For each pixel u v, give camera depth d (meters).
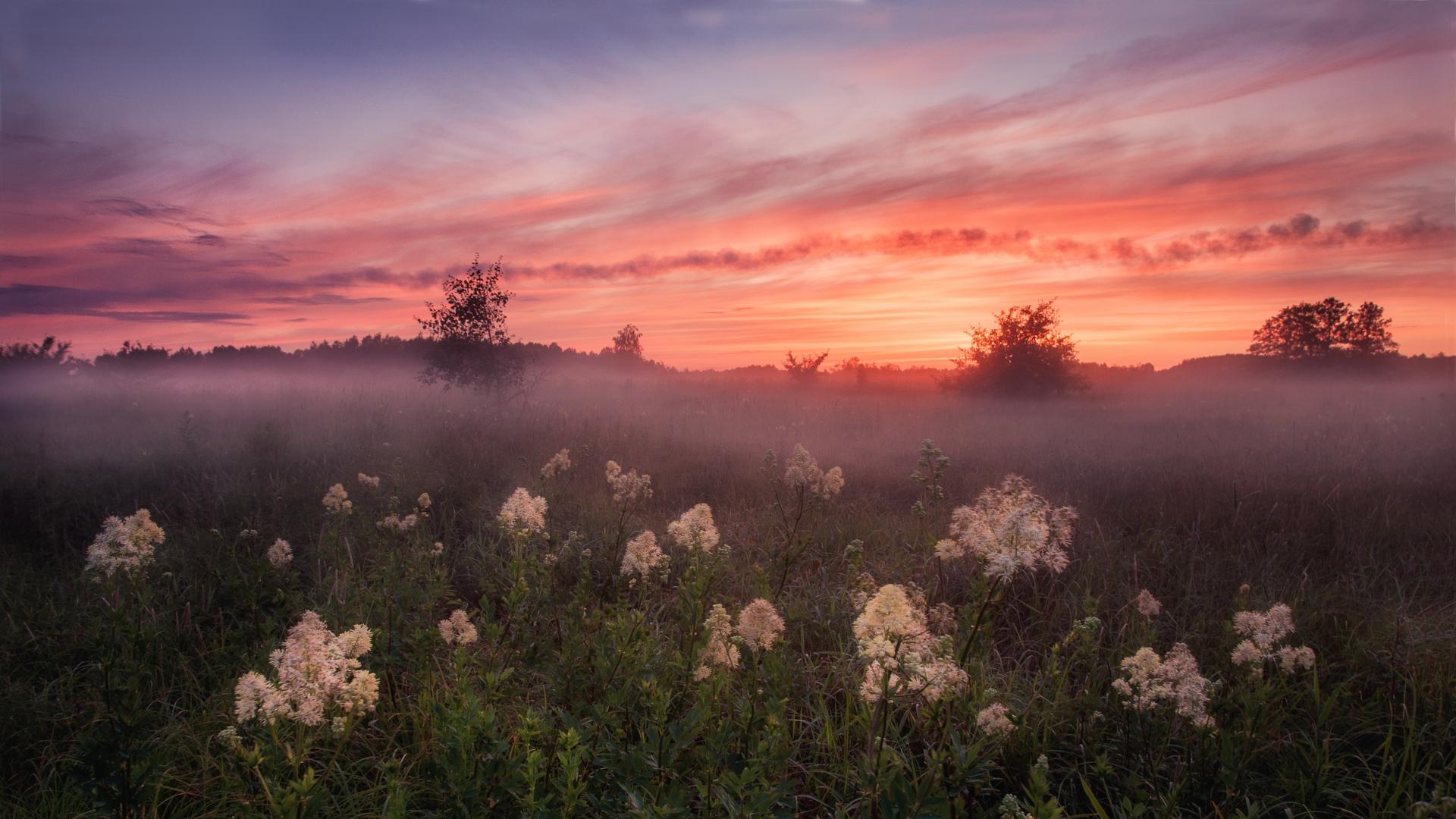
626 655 3.13
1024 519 2.64
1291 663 2.99
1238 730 3.08
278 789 2.03
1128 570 5.21
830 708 3.58
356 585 4.61
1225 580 5.00
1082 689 3.46
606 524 6.45
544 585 4.08
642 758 2.47
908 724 3.27
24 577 4.95
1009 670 3.95
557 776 2.47
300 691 2.14
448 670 3.67
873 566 5.37
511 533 4.09
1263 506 6.67
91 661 3.73
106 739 2.51
